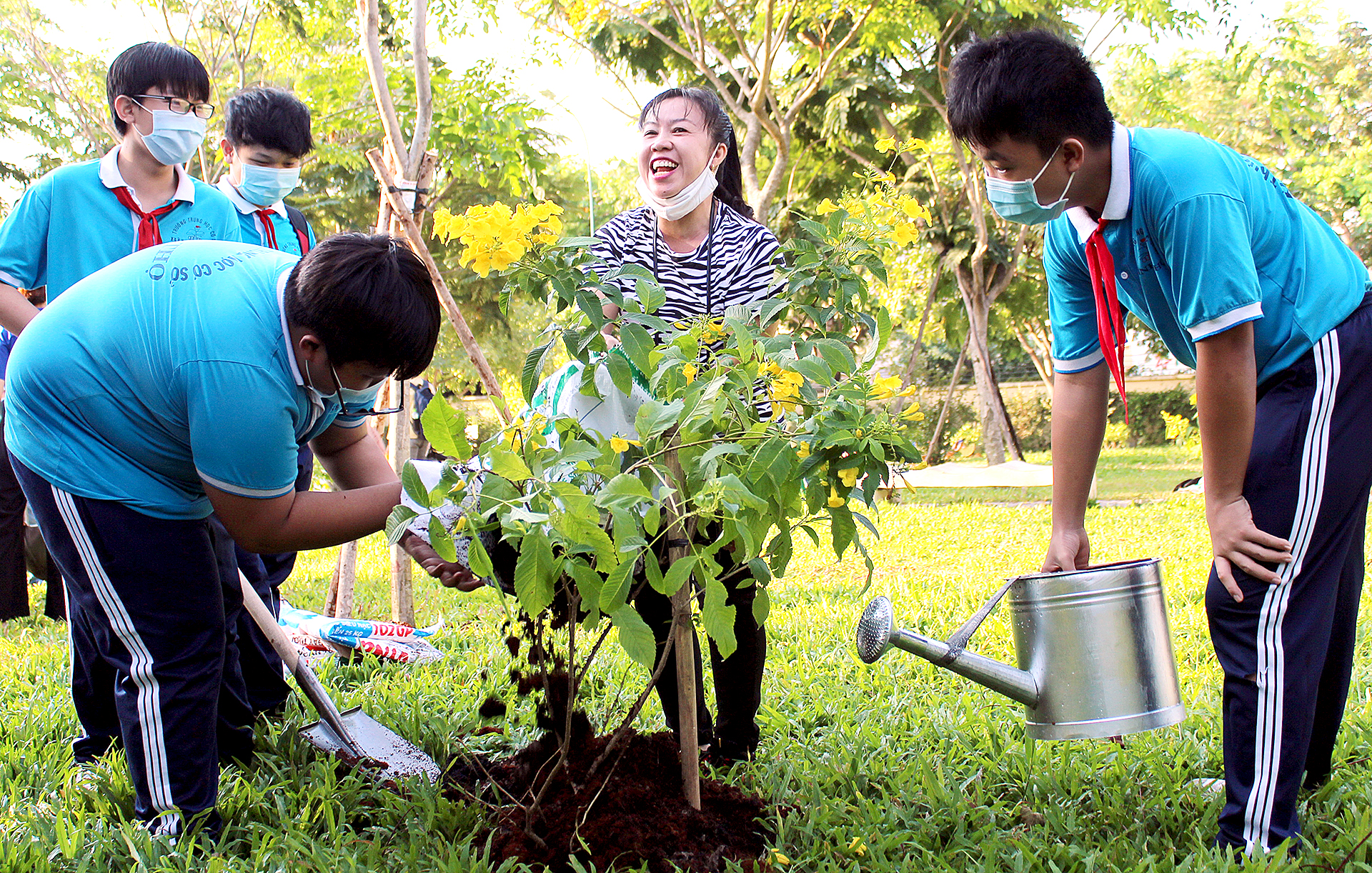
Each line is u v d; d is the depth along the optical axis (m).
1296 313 2.07
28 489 2.24
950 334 19.73
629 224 2.68
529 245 2.00
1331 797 2.36
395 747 2.86
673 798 2.22
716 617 1.87
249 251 2.19
